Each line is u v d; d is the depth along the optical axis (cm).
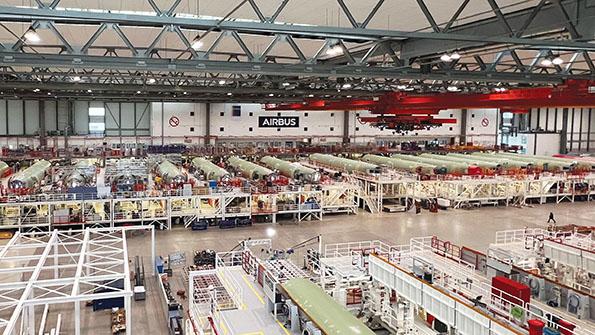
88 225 3538
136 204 3694
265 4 1725
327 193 4219
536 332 1213
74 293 1612
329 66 1906
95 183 4300
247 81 3503
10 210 3438
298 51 1861
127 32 2317
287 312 1380
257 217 3991
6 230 3416
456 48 1839
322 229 3675
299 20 1961
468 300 1559
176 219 3841
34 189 3747
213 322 1470
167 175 4175
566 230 3152
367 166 4772
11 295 2342
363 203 4559
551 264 2314
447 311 1448
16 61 1630
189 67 1777
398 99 3228
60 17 1206
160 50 2764
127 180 4134
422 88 4203
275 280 1483
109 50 2698
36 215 3428
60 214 3409
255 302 1575
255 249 3089
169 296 2283
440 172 4831
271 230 3638
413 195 4525
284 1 1349
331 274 2017
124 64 1717
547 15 1487
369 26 2020
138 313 2181
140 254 3012
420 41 2034
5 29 2189
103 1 1688
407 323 1644
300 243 3269
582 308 1766
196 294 1828
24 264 2756
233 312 1478
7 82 3669
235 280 1792
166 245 3209
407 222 3928
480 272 2239
